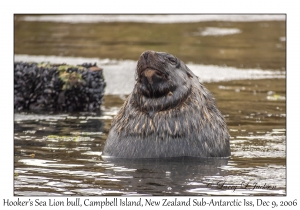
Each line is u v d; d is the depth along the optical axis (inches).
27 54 3425.2
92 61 3105.3
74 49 3762.3
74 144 1487.5
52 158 1327.5
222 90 2389.3
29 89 2023.9
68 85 2009.1
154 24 5526.6
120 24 5536.4
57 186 1098.7
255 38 4515.3
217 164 1246.9
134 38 4512.8
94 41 4298.7
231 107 2014.0
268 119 1812.3
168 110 1253.1
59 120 1834.4
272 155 1348.4
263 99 2178.9
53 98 2018.9
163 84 1226.6
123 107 1333.7
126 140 1284.4
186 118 1252.5
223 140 1312.7
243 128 1678.2
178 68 1262.3
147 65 1208.8
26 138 1560.0
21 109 2022.6
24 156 1348.4
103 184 1104.2
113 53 3587.6
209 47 3961.6
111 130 1346.0
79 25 5433.1
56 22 5654.5
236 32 4923.7
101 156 1327.5
